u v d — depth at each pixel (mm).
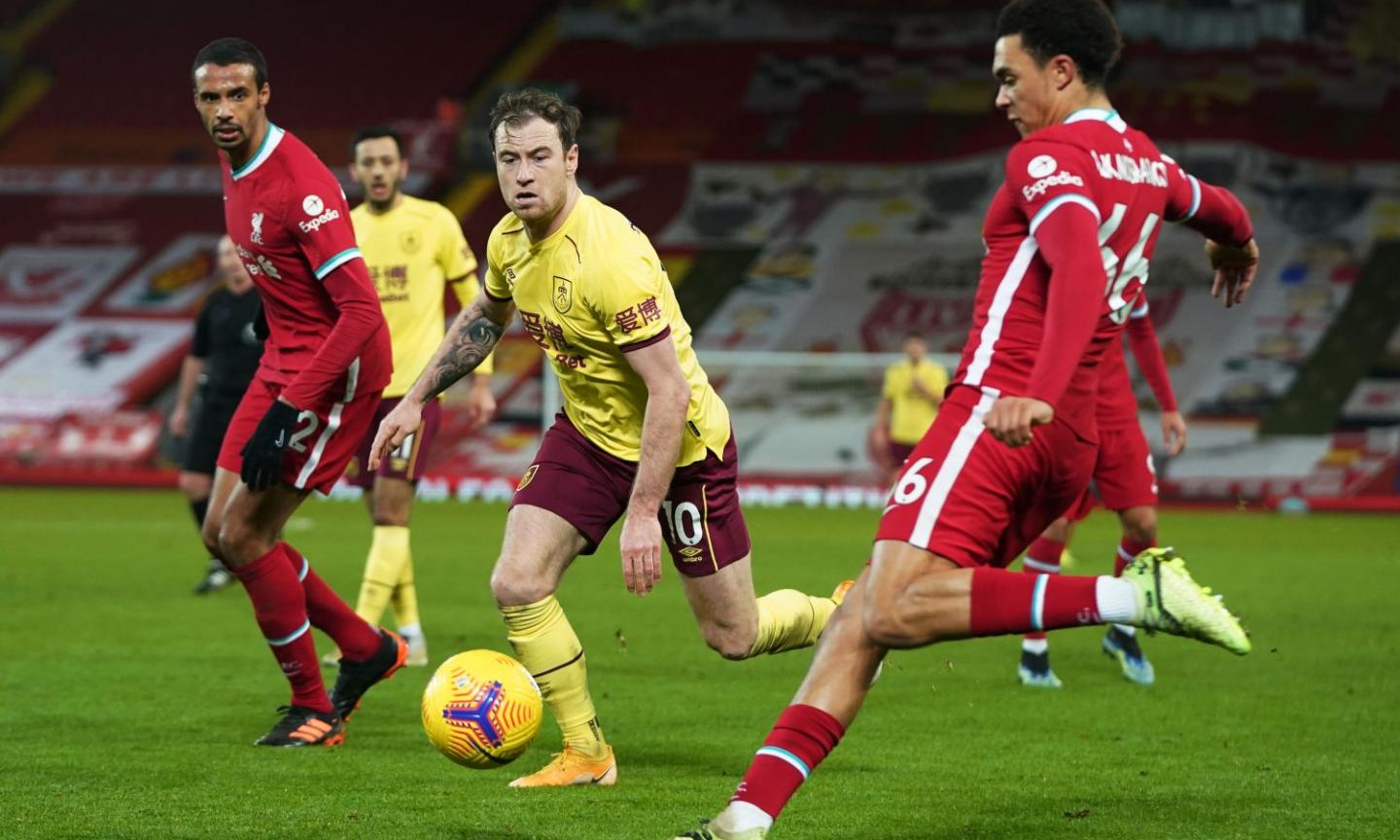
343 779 18328
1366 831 15938
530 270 17062
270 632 20203
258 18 130750
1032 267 14102
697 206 114500
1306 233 106000
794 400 93625
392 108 123250
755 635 18875
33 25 131625
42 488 86062
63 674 26547
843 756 20125
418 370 28672
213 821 16062
